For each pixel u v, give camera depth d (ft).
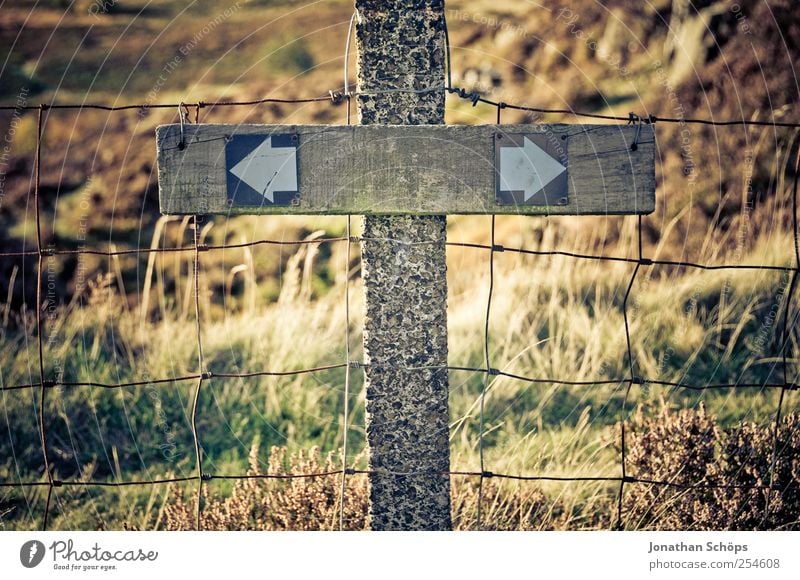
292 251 24.70
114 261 21.88
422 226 9.29
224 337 17.65
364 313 9.46
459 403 15.65
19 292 21.09
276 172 9.01
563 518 12.26
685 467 12.30
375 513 9.78
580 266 19.70
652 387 15.39
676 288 18.06
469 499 12.35
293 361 16.56
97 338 17.31
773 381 15.46
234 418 15.61
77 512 13.33
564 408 15.40
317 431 15.44
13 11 44.52
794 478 11.91
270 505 12.26
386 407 9.53
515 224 25.67
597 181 9.14
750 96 26.99
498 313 18.16
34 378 16.47
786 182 22.98
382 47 9.03
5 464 14.47
